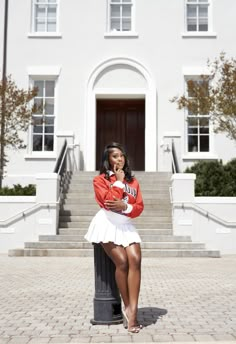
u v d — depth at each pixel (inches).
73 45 788.0
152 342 179.3
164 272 395.5
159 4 793.6
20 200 590.2
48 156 759.7
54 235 546.3
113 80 781.9
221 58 664.4
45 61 785.6
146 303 264.4
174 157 676.1
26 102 658.2
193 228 566.9
